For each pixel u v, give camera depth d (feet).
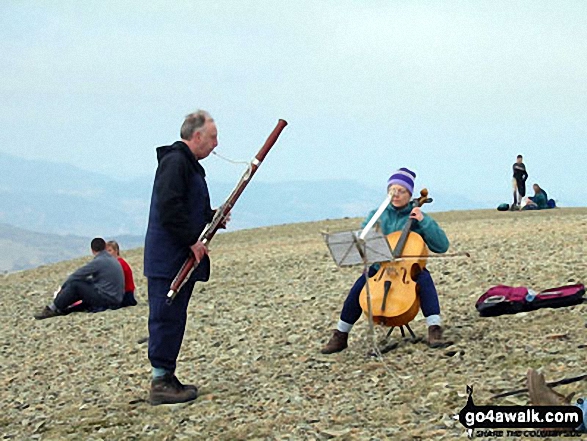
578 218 77.61
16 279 91.61
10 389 33.94
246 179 25.99
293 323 39.45
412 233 28.99
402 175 29.30
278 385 27.68
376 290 28.96
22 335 48.96
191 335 40.29
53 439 25.44
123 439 24.39
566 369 23.93
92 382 33.12
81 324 49.85
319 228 105.40
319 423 22.85
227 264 69.62
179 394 26.99
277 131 25.95
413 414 22.21
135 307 54.95
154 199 26.07
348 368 28.48
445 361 27.04
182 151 25.49
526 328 29.78
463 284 42.47
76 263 101.30
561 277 40.16
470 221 90.27
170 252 26.02
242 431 23.25
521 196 112.37
